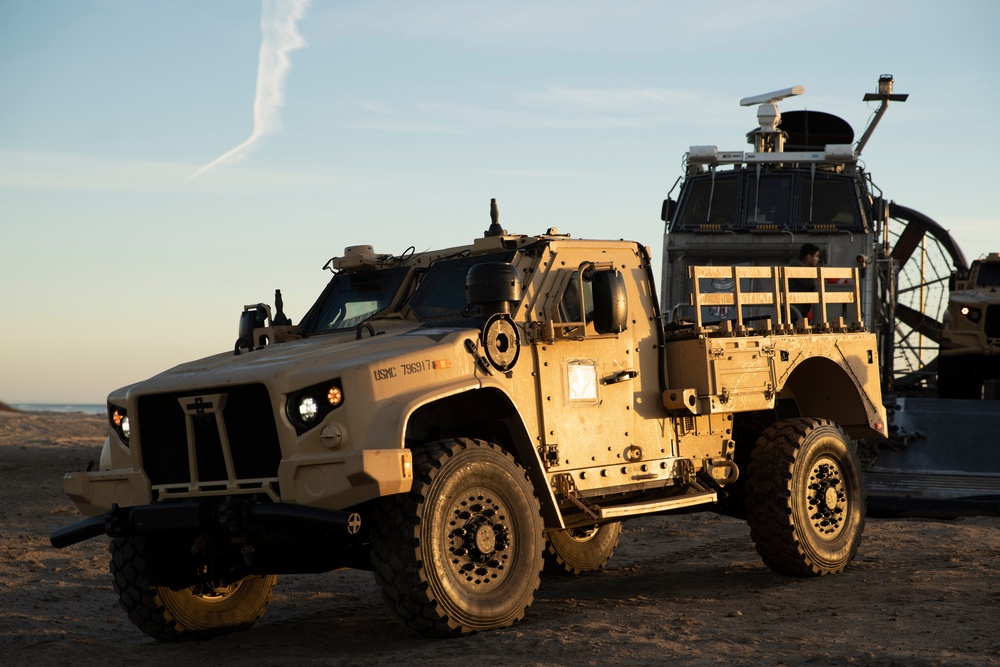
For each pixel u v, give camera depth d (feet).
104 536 35.19
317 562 20.74
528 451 21.01
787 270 27.55
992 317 61.41
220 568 21.68
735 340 25.36
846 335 28.78
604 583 27.07
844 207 48.96
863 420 28.86
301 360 19.39
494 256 23.18
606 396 23.20
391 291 24.31
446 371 19.94
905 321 72.90
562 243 22.95
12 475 54.29
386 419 18.56
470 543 19.60
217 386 19.21
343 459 17.97
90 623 23.54
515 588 20.21
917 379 72.08
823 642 18.37
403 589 18.86
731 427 26.32
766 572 27.20
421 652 18.26
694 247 48.96
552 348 22.15
